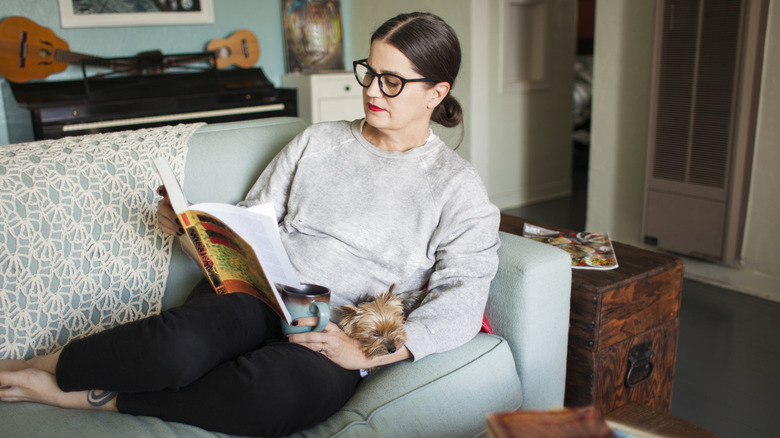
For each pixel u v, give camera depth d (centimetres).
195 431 97
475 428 113
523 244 133
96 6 350
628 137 304
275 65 422
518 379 124
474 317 118
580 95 517
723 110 254
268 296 103
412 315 116
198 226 102
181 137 146
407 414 106
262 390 97
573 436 57
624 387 145
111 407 103
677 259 148
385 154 126
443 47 117
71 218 126
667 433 89
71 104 305
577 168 505
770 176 258
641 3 286
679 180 275
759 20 240
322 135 134
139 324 101
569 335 140
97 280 128
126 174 135
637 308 141
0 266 117
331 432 99
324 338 108
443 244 123
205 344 101
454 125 137
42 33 331
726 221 263
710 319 246
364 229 124
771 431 174
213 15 389
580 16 592
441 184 123
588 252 151
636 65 293
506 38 381
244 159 152
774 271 263
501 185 406
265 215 103
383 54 116
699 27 255
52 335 123
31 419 99
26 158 125
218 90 361
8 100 331
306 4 422
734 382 200
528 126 409
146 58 349
